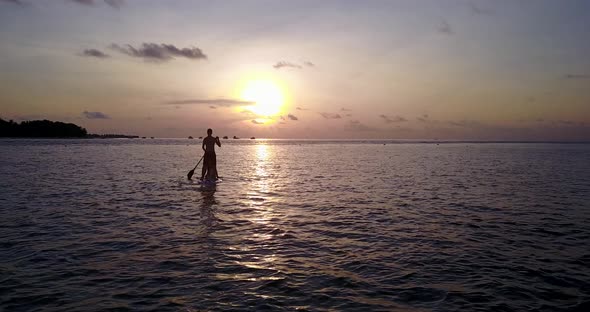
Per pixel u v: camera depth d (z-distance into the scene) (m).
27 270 7.41
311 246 9.27
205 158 22.84
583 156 61.41
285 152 74.38
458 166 37.44
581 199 16.70
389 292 6.59
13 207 13.67
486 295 6.52
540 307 6.12
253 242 9.53
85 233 10.20
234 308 5.87
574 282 7.16
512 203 15.60
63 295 6.29
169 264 7.84
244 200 15.92
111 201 15.23
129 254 8.46
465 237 10.23
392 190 19.38
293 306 5.97
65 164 34.34
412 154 67.38
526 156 60.81
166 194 17.31
